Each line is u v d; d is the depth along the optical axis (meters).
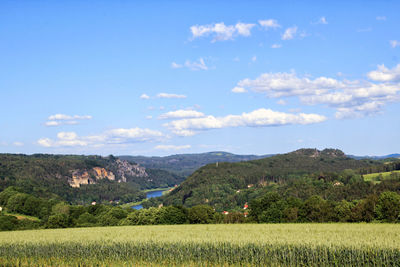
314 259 26.86
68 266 31.28
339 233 38.84
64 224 95.25
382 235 35.69
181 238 35.97
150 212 89.25
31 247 35.53
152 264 29.53
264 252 28.31
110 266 29.86
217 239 33.84
